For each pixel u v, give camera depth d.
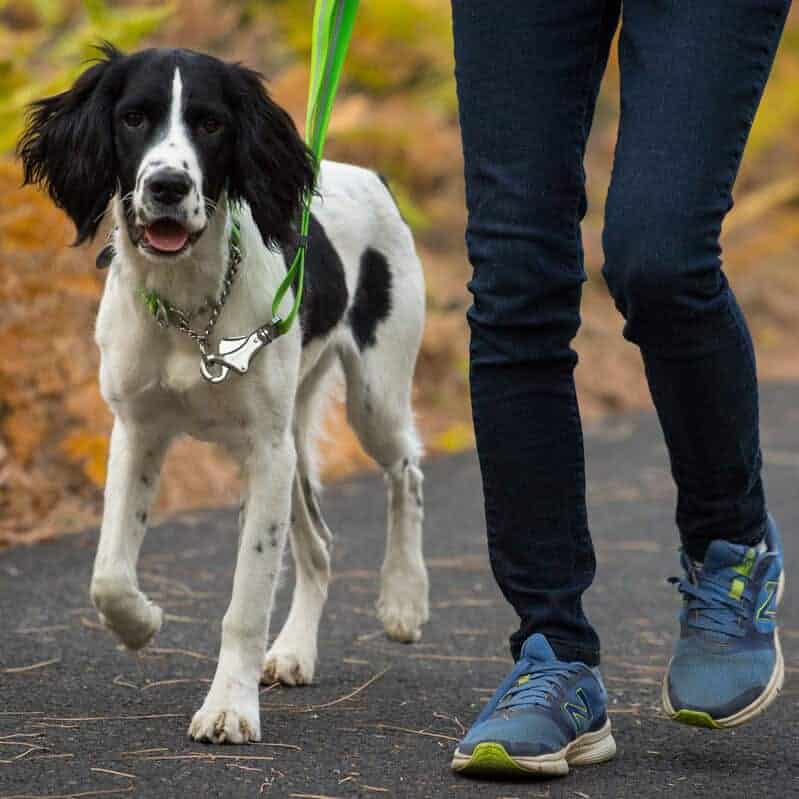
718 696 4.46
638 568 8.41
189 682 5.59
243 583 4.98
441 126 16.84
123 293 5.09
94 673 5.69
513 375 4.26
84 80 5.07
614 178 4.05
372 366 6.61
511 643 4.52
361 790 4.17
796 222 22.58
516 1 4.13
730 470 4.38
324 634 6.67
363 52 16.58
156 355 5.09
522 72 4.14
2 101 10.91
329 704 5.36
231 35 15.24
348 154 16.03
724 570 4.55
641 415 15.39
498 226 4.19
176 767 4.39
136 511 5.25
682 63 3.97
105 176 5.00
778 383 18.09
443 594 7.68
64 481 9.46
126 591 5.05
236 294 5.05
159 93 4.87
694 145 3.95
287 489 5.18
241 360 4.96
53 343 9.59
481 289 4.25
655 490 11.05
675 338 4.11
